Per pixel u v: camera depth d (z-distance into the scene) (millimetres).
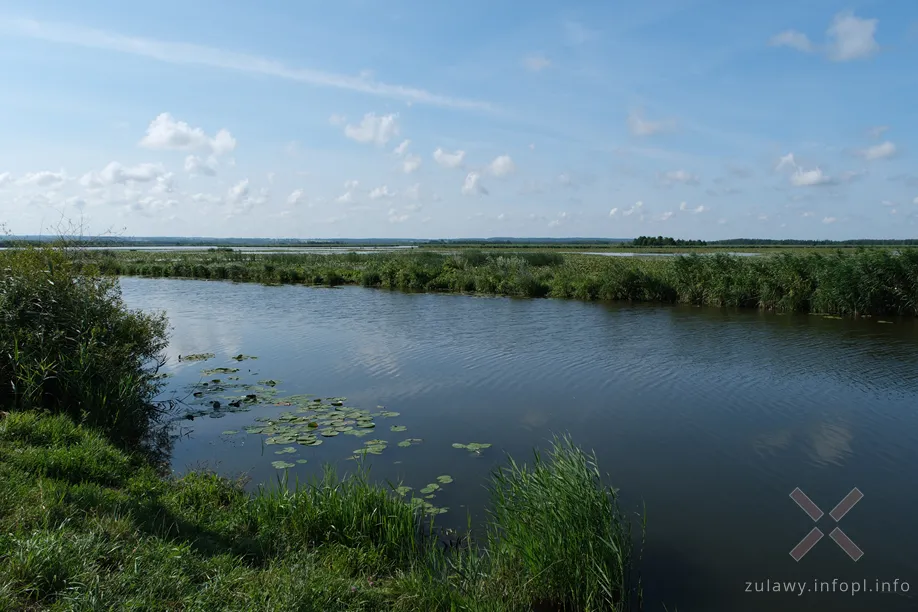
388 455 7871
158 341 11062
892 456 7879
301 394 10961
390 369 12930
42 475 5434
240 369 13062
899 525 6086
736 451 8055
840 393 10789
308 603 3982
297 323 19672
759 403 10211
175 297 27844
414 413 9781
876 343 15375
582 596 4707
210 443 8391
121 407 8438
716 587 4973
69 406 8172
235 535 5281
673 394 10805
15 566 3686
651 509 6398
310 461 7676
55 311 9047
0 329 8445
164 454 7980
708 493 6789
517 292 28625
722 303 23594
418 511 6188
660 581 5055
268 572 4414
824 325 18438
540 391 11070
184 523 5238
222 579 4105
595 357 13914
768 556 5480
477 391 11102
